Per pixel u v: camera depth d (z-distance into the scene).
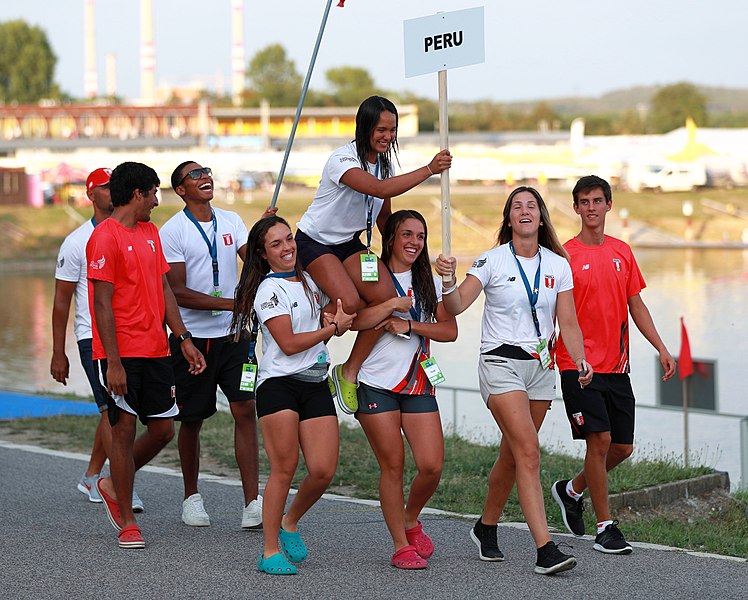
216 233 8.23
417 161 95.38
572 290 7.01
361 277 6.86
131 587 6.30
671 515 9.21
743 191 88.56
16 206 90.81
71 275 8.44
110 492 7.48
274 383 6.65
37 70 158.12
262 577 6.50
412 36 6.94
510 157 94.44
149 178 7.32
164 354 7.43
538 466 6.65
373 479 9.80
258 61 161.75
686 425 12.52
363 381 6.73
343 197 6.92
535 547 7.34
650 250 72.56
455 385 23.69
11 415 13.95
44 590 6.26
